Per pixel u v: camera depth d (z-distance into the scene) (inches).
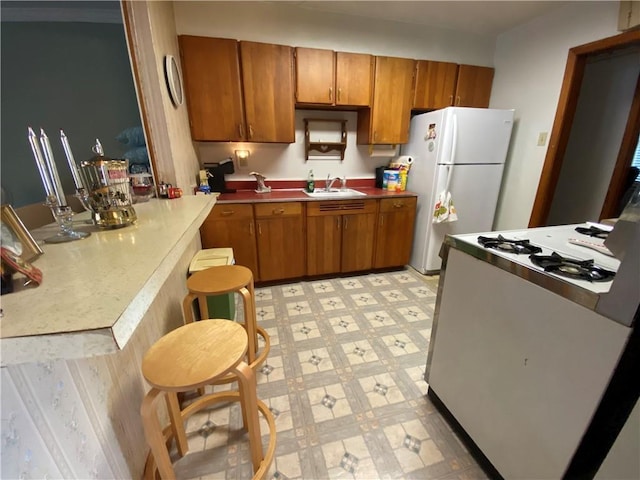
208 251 79.8
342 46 101.1
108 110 51.9
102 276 23.1
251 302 58.5
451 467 44.8
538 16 97.5
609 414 27.8
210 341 35.0
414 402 56.4
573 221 127.9
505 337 38.5
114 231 36.8
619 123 109.4
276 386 60.1
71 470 26.5
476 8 93.2
